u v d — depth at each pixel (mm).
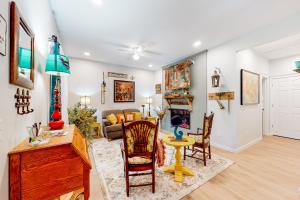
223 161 2854
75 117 2854
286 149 3547
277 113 4844
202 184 2123
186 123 4770
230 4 2135
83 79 5000
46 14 1952
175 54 4449
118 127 4430
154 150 1943
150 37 3256
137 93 6254
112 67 5605
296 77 4449
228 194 1906
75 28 2834
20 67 1131
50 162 1042
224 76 3570
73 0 2039
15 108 1056
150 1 2064
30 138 1138
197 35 3156
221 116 3627
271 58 4758
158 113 5801
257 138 4152
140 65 5855
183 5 2152
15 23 1006
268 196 1862
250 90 3762
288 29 2451
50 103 2312
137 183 2152
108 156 3160
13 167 940
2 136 874
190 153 3281
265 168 2590
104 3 2104
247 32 3031
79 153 1145
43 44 1848
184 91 4738
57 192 1058
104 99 5398
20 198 950
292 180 2219
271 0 2043
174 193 1922
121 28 2842
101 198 1856
